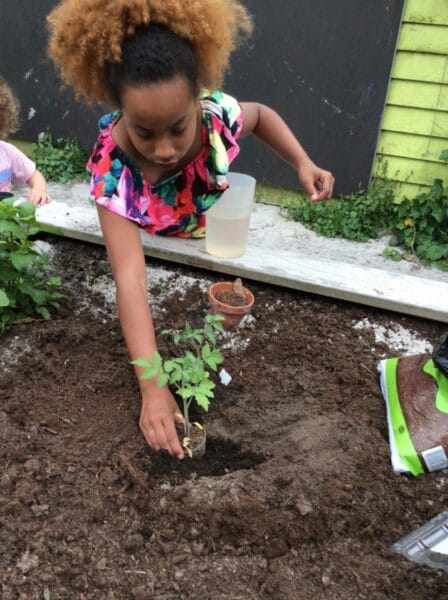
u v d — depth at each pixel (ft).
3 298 6.79
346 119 12.82
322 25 12.19
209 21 6.35
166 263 9.43
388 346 8.21
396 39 11.85
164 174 8.23
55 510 5.58
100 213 7.44
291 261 9.18
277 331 8.34
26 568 5.06
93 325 8.26
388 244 13.16
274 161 13.80
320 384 7.46
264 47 12.75
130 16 5.90
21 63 14.60
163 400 6.18
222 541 5.49
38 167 14.85
